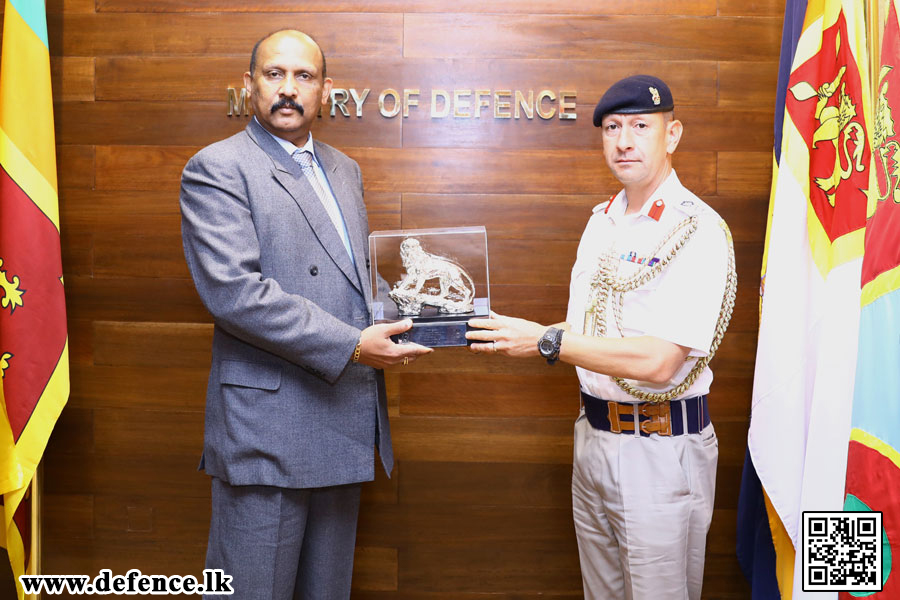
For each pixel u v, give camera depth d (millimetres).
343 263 1521
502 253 2018
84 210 2049
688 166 1999
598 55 1985
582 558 1639
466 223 2014
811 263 1598
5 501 1727
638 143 1444
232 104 2004
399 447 2053
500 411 2041
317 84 1542
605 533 1566
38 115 1723
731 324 2021
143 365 2061
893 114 1340
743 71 1982
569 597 2059
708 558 2053
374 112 2006
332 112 2000
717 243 1413
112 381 2068
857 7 1502
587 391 1541
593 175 2004
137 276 2049
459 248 1572
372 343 1438
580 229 2008
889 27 1357
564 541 2051
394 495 2055
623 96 1441
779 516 1580
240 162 1486
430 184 2012
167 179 2029
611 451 1479
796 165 1602
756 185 1999
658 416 1456
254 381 1467
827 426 1465
